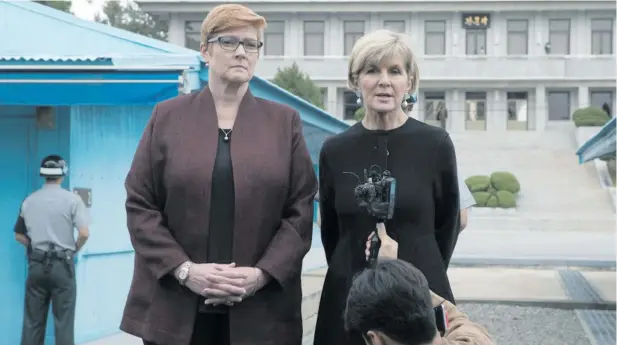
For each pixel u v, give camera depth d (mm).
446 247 3324
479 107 42469
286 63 41094
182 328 3113
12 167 6719
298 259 3176
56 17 7301
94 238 6918
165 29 54219
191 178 3164
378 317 2271
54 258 5973
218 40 3250
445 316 2674
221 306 3154
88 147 6871
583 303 9570
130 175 3287
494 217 28250
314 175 3373
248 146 3223
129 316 3197
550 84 41531
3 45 7262
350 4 40688
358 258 3186
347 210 3223
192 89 5961
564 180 32531
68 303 6059
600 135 10953
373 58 3176
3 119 6719
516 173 33562
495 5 40844
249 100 3348
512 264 15438
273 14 41281
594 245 20609
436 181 3225
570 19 41406
